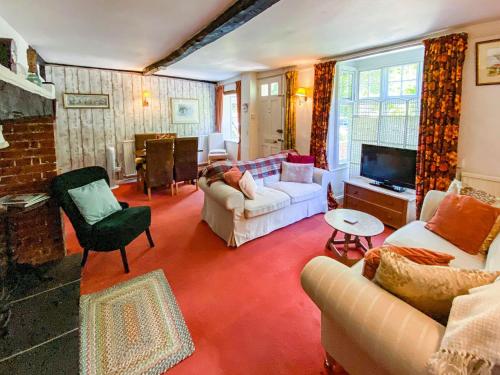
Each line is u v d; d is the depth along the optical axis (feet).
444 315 3.98
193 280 8.59
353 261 9.32
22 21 9.66
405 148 13.19
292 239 11.37
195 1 8.00
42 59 16.01
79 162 19.17
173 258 9.87
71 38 11.75
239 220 10.64
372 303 4.20
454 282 3.92
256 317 7.07
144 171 17.43
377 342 3.91
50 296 6.68
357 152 16.14
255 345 6.24
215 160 24.43
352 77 15.57
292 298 7.80
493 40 9.34
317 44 12.31
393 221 12.27
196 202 16.01
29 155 8.50
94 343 6.16
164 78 22.31
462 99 10.30
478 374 3.08
